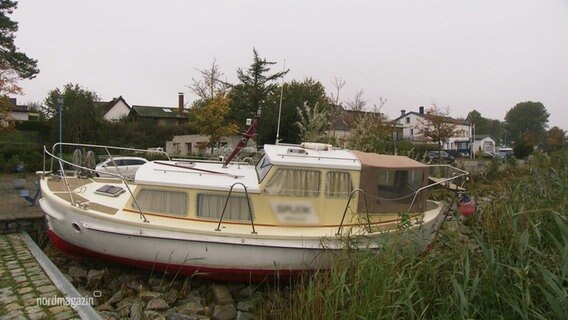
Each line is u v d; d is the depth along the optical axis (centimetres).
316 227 625
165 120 4453
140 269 644
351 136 1284
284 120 2925
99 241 616
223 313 552
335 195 629
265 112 3059
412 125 5678
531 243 499
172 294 595
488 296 414
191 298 598
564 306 349
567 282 416
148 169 670
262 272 600
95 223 611
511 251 472
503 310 406
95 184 771
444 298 437
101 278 632
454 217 635
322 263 591
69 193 653
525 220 554
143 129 3688
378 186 641
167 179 630
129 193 697
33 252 650
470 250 496
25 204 990
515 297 392
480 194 921
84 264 693
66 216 632
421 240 582
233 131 2603
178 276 627
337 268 507
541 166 1153
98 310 546
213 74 3005
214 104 2583
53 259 722
